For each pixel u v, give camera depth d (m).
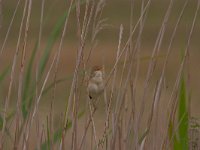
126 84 9.41
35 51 9.81
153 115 9.67
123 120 9.68
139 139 9.70
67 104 9.57
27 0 9.45
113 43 33.41
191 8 35.03
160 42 9.60
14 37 30.33
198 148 9.65
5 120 9.39
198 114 16.52
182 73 9.64
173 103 9.62
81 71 9.41
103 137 9.55
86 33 9.27
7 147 9.66
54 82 9.46
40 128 9.89
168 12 9.59
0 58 9.77
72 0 9.37
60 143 9.34
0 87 10.03
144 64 26.78
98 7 9.32
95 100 9.30
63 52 33.03
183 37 34.41
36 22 36.84
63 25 9.98
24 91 9.75
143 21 9.60
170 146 9.80
